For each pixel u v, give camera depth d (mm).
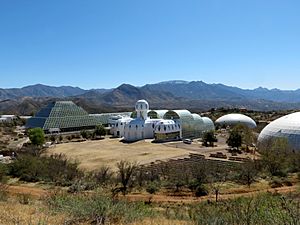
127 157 71188
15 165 48594
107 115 139375
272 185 42156
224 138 103125
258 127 126562
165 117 110938
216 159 67750
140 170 51406
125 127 103125
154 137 102938
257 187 41625
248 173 43969
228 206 19531
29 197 28391
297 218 11156
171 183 43188
